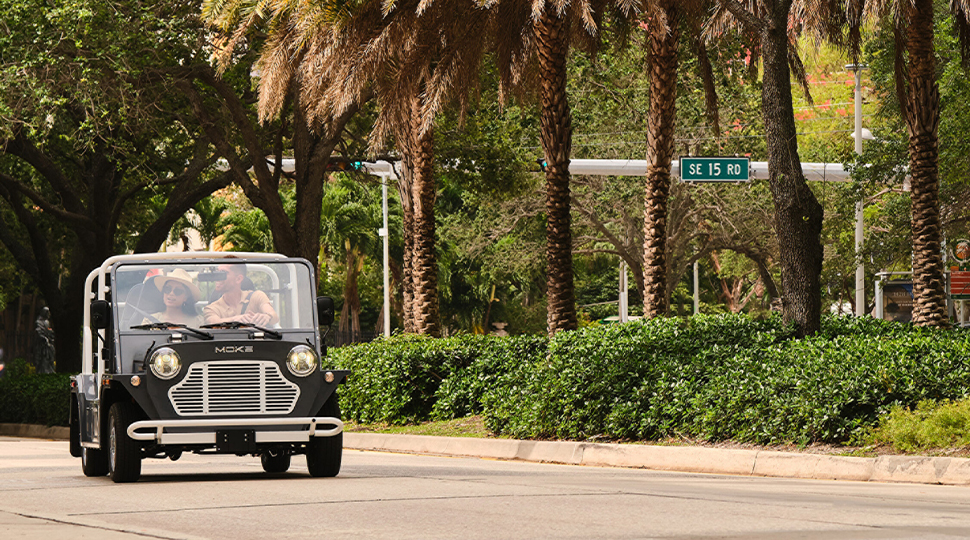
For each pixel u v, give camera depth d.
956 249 48.97
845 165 56.81
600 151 82.94
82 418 23.03
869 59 55.81
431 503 16.45
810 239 30.88
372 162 53.34
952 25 47.69
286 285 21.69
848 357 25.59
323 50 36.88
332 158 52.16
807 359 26.30
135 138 46.66
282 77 39.09
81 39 40.12
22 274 92.56
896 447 22.50
